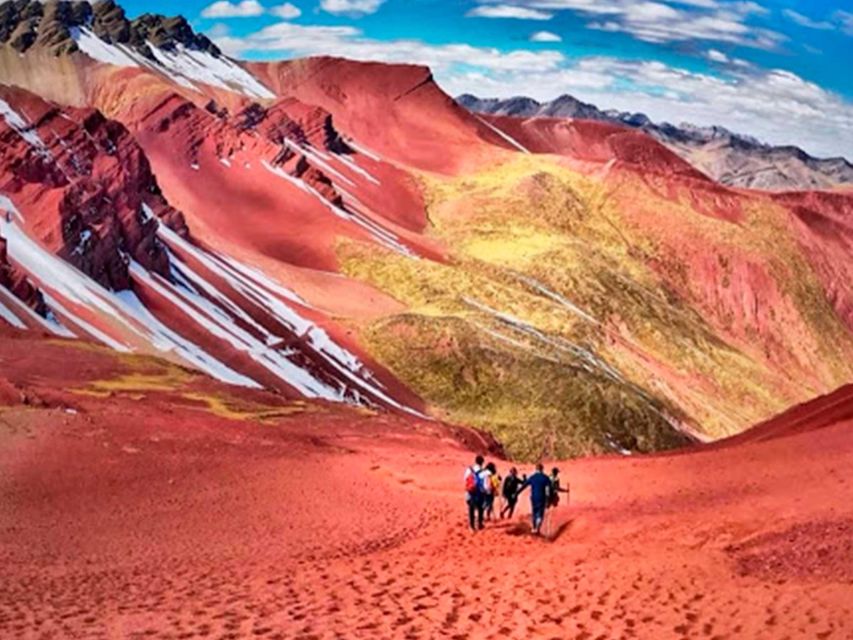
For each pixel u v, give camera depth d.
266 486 39.94
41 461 39.22
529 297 165.25
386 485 42.81
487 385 121.06
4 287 80.44
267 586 20.41
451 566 22.72
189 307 109.88
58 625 16.34
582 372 126.06
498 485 32.19
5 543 28.03
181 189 177.38
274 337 114.81
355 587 19.83
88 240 99.69
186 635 15.38
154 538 30.02
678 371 168.12
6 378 54.47
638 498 33.12
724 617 15.10
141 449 43.62
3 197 100.94
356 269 164.62
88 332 85.75
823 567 18.08
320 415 71.06
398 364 123.00
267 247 168.00
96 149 120.94
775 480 31.00
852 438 35.88
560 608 16.86
